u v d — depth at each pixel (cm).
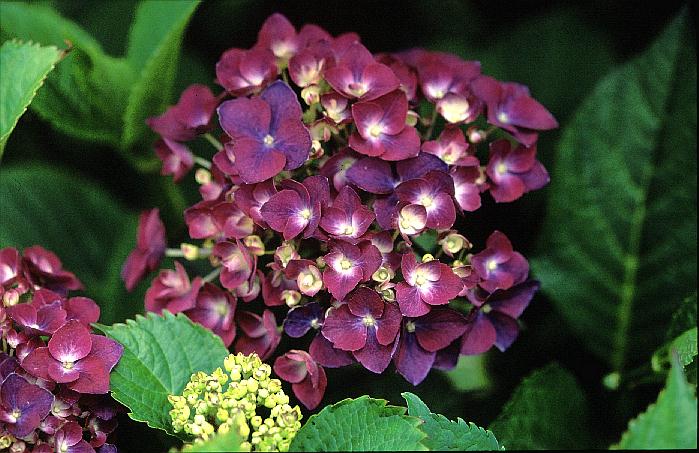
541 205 67
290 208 50
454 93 55
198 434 47
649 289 63
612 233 63
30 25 64
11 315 50
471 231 63
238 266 53
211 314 55
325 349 51
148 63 61
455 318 51
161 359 52
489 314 54
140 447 58
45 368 49
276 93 52
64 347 49
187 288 56
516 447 56
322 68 54
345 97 52
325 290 51
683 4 70
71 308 52
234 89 54
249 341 54
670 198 63
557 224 63
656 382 61
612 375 62
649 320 63
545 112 56
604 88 64
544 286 63
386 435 47
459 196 53
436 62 56
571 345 64
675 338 59
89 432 51
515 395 57
